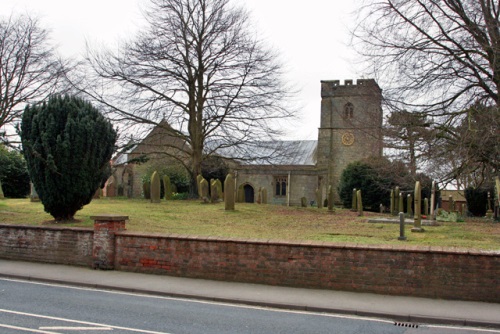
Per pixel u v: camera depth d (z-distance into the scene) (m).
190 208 23.58
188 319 7.95
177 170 39.25
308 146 53.91
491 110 16.83
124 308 8.59
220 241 11.05
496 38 16.42
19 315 7.81
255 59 28.88
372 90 19.86
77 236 12.46
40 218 17.50
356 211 27.00
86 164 15.49
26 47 25.14
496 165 18.23
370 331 7.52
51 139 15.02
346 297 9.62
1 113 24.61
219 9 29.28
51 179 15.27
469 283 9.48
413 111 18.70
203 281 10.91
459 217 22.36
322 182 49.38
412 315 8.35
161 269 11.50
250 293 9.85
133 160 30.12
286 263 10.55
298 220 20.05
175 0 28.44
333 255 10.27
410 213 24.17
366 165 37.59
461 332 7.63
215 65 28.91
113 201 27.69
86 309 8.40
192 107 29.77
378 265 9.99
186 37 28.61
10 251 13.22
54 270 11.80
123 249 11.88
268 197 50.31
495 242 13.48
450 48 17.69
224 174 41.62
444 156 18.19
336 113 50.22
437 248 9.78
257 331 7.32
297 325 7.77
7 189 35.41
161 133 29.70
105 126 16.02
